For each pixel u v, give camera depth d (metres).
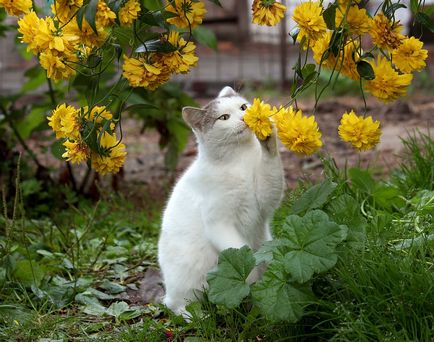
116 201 5.86
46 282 4.12
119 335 3.45
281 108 3.15
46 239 4.80
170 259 3.74
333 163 4.76
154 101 5.93
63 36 3.04
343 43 3.03
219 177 3.55
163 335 3.48
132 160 7.40
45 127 5.73
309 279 3.00
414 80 9.72
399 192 4.46
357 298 3.06
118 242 4.91
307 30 2.97
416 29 8.79
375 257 3.24
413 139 5.09
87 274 4.43
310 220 3.05
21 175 5.84
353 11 2.99
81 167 6.84
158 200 5.97
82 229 5.16
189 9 3.11
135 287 4.27
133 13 2.99
